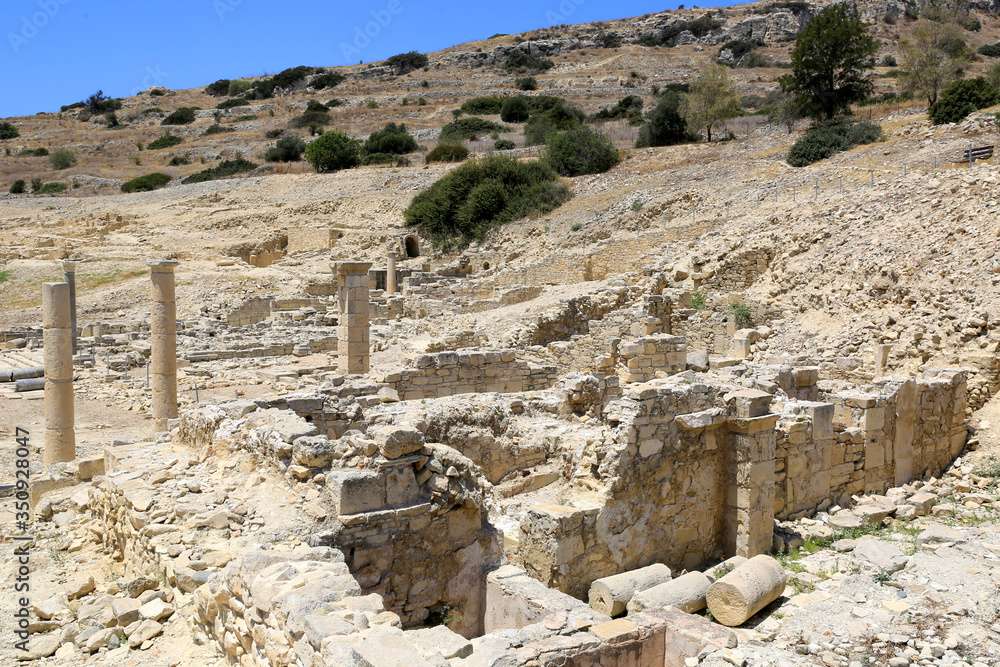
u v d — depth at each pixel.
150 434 19.34
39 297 48.62
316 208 71.56
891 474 14.62
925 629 8.72
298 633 6.00
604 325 26.55
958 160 38.19
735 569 9.66
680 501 11.55
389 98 125.88
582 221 53.25
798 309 27.67
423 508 8.71
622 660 7.73
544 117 86.12
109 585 8.63
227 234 67.06
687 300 30.95
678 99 71.38
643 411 10.97
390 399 15.40
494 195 61.12
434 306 37.47
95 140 119.62
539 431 13.92
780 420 12.69
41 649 7.50
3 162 107.50
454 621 8.92
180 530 8.60
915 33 65.25
